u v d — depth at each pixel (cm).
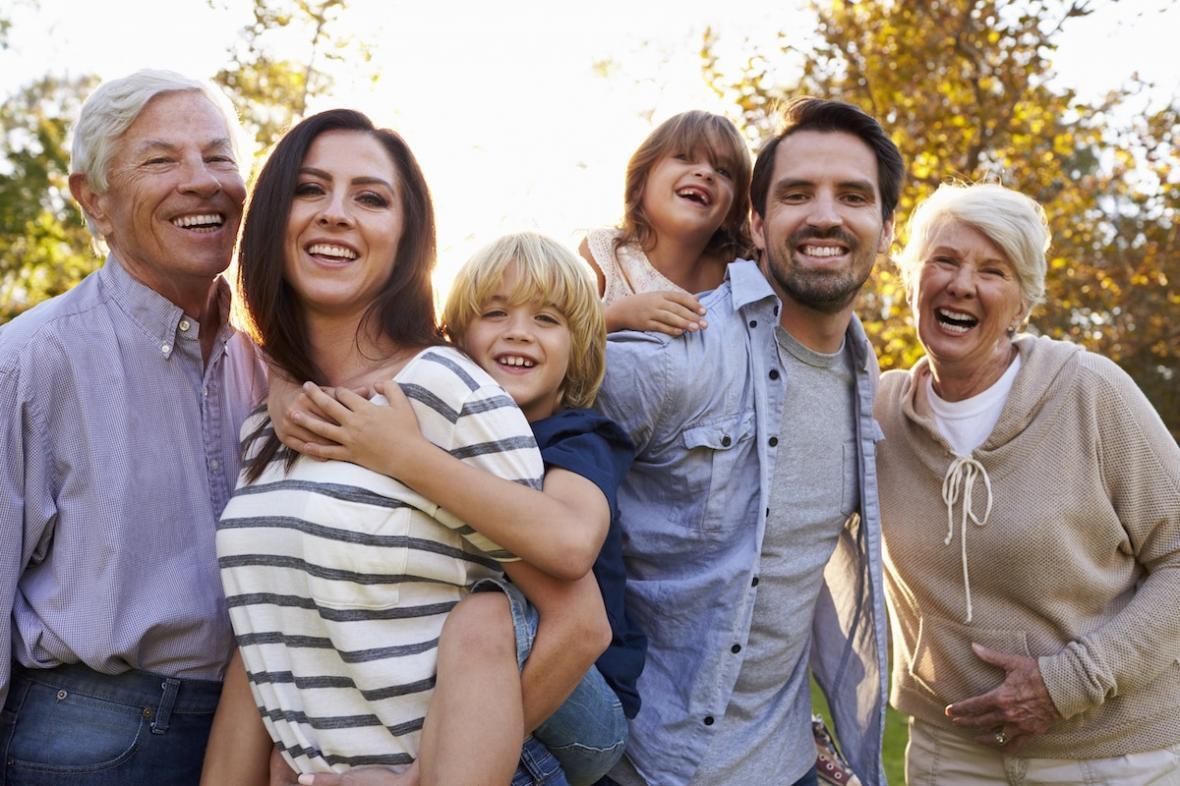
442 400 214
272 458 225
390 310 231
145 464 240
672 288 384
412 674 207
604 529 218
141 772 238
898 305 984
